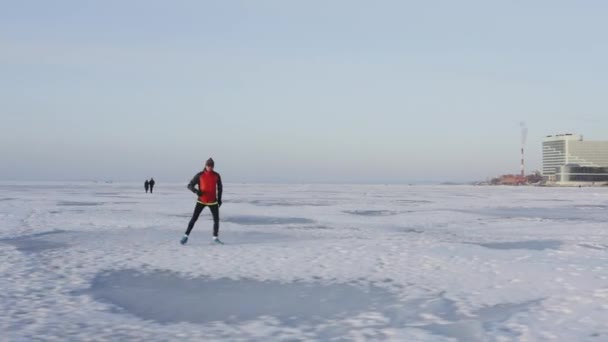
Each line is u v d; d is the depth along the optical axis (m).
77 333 5.09
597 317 5.67
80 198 38.75
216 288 7.30
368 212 25.22
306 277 8.04
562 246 11.96
